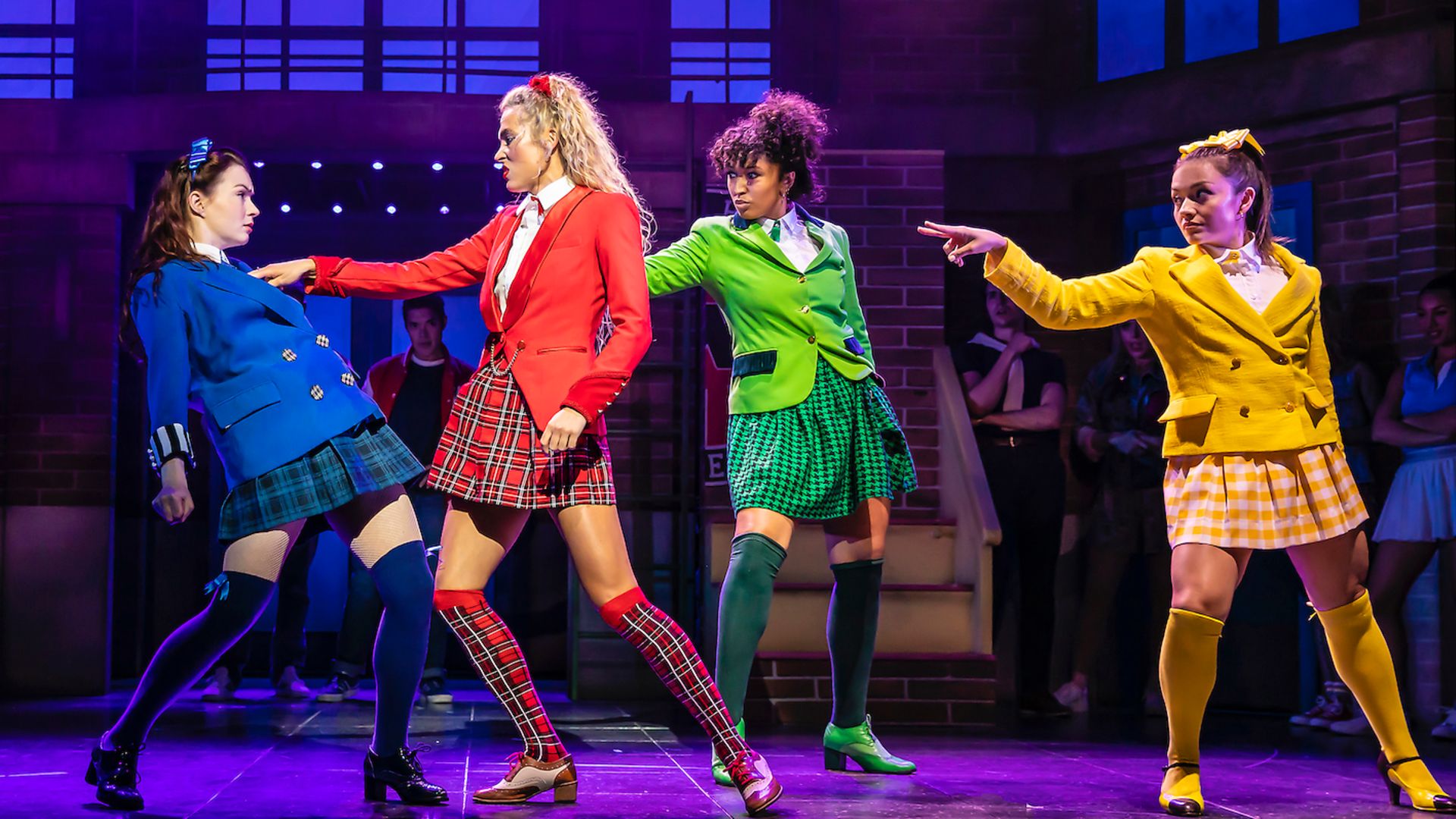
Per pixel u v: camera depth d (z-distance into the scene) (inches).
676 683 102.5
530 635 240.2
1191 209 109.2
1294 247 214.2
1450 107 202.1
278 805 103.5
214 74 241.6
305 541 208.2
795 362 122.9
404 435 210.7
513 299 103.7
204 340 102.1
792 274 123.7
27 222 227.0
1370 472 199.6
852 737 129.4
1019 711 211.6
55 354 226.1
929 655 190.2
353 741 150.7
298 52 242.8
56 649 221.9
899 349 213.8
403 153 225.8
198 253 104.7
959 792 115.8
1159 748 158.2
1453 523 186.4
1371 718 111.7
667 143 227.3
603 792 113.0
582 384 97.0
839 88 233.5
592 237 103.4
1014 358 215.3
